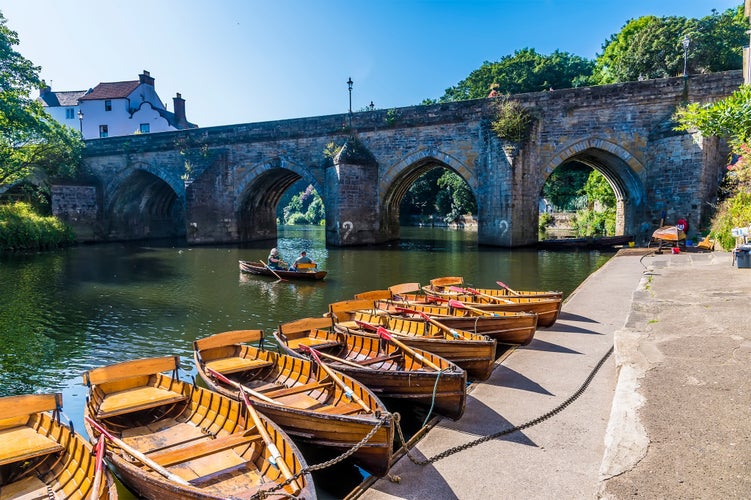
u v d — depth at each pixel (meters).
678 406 4.93
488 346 7.69
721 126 12.92
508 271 20.62
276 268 21.31
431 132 31.67
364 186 32.91
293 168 35.53
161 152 39.19
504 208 28.58
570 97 28.14
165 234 48.88
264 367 8.16
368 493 4.85
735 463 3.92
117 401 6.55
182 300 16.11
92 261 26.92
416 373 6.82
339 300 15.83
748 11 21.25
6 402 5.57
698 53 38.38
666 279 13.11
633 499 3.56
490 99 29.98
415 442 5.98
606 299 12.95
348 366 7.74
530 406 6.70
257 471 5.21
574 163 51.59
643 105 26.56
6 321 13.56
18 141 34.94
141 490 4.96
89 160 41.38
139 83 61.00
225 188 37.25
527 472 5.04
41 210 37.97
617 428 4.59
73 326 13.01
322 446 5.93
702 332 7.39
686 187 23.95
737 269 14.02
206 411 6.45
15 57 31.78
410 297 13.23
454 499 4.65
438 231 53.25
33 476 5.25
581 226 45.19
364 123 33.28
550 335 10.09
